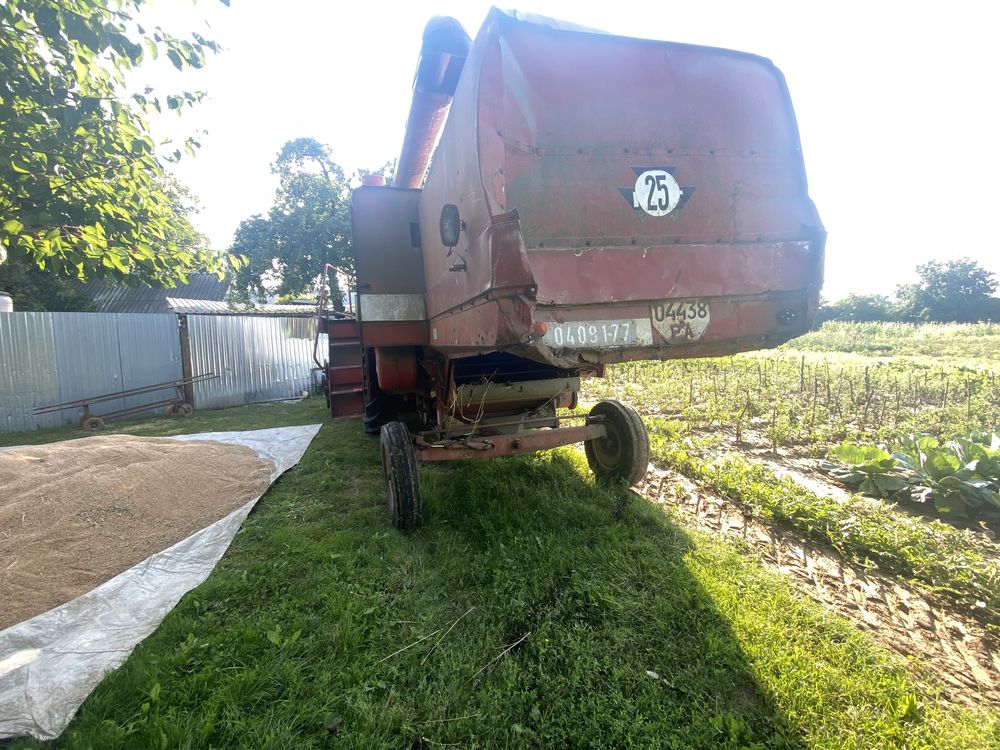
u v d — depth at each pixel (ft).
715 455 19.49
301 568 10.80
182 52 9.90
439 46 13.05
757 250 9.48
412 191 14.97
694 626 8.45
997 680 7.59
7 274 40.11
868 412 26.66
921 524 12.92
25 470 14.98
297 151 101.09
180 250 13.14
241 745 6.29
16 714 6.76
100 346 33.91
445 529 12.44
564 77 8.59
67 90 10.03
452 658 7.89
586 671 7.48
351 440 23.32
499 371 14.87
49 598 9.71
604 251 8.53
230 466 18.26
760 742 6.38
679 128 9.25
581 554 10.79
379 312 14.23
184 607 9.34
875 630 8.77
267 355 43.73
